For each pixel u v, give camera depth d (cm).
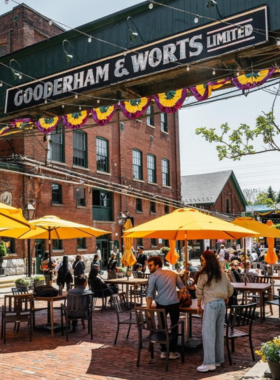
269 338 836
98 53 1170
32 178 2166
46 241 2236
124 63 1096
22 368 646
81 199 2536
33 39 2366
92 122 2628
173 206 3538
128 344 802
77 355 721
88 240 2511
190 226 673
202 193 4497
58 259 2170
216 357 639
